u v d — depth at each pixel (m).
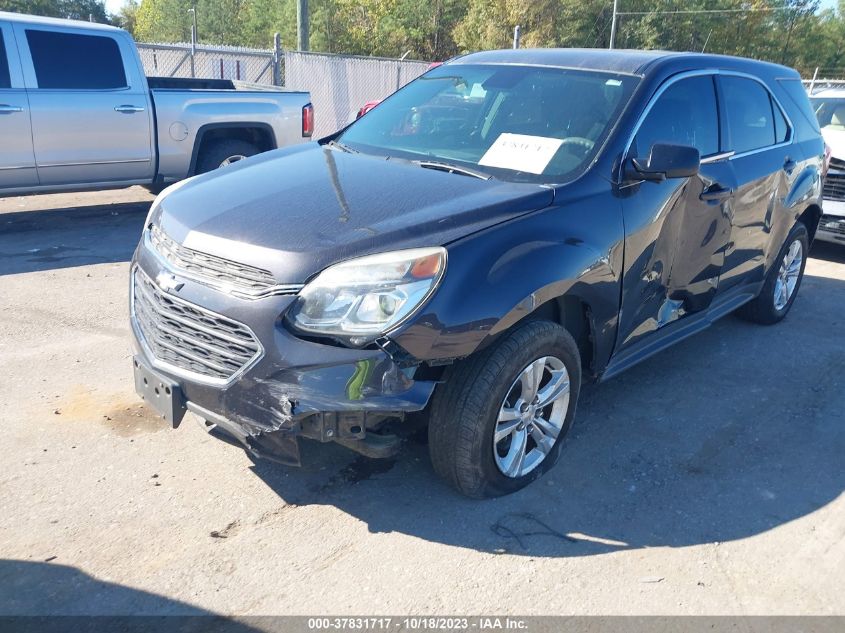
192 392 3.12
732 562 3.13
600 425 4.22
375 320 2.85
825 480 3.82
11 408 4.01
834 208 8.09
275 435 2.92
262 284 2.94
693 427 4.27
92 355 4.75
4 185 7.45
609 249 3.55
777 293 5.93
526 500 3.46
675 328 4.49
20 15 7.56
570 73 4.29
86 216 8.59
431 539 3.15
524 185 3.55
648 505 3.49
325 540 3.12
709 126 4.52
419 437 3.54
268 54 15.33
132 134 8.09
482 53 4.94
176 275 3.17
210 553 3.00
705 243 4.43
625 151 3.79
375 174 3.70
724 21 51.53
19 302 5.64
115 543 3.02
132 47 8.04
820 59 59.03
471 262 3.00
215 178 3.85
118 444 3.72
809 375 5.12
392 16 49.56
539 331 3.25
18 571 2.83
